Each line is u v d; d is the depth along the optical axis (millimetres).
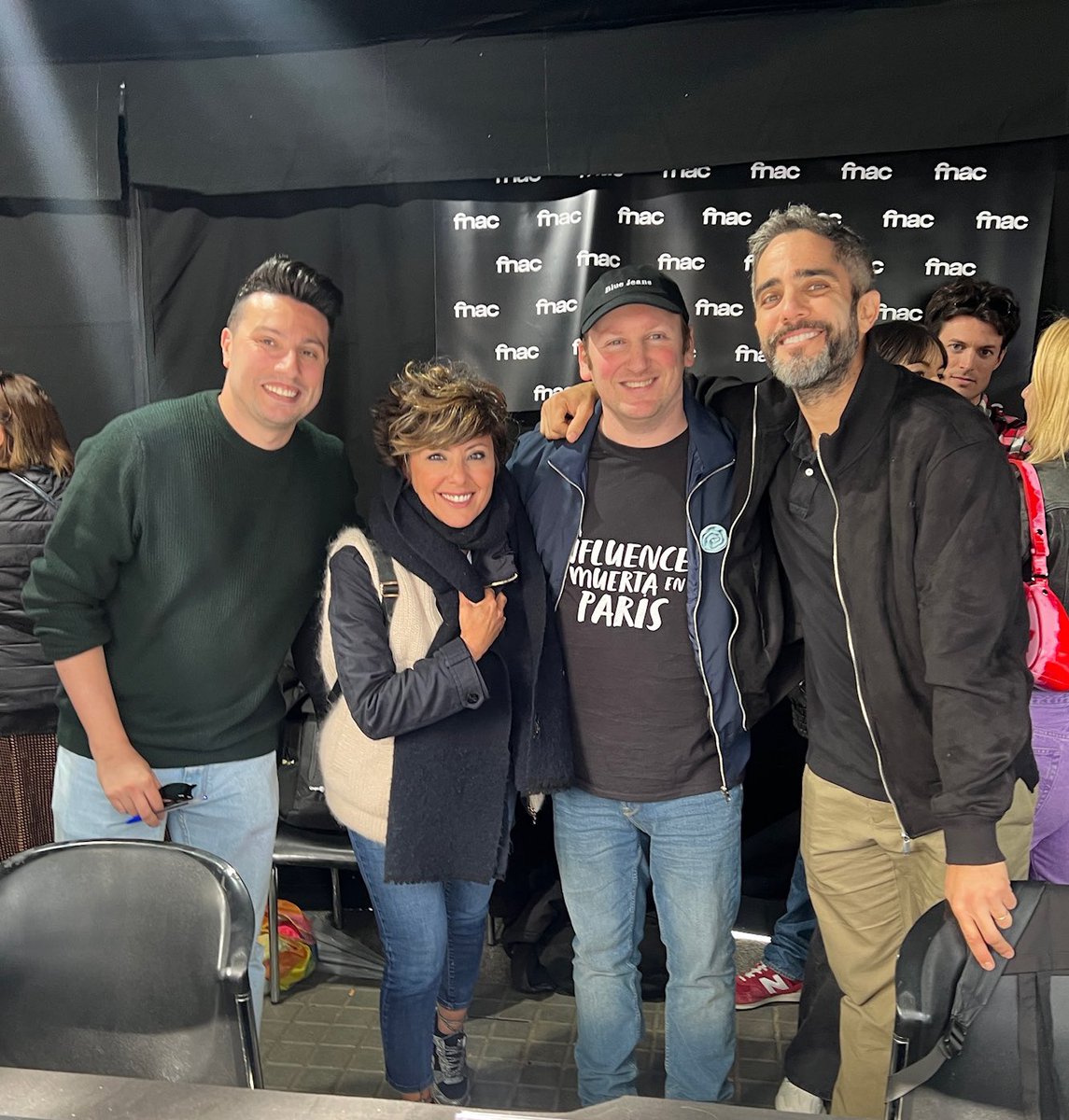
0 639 2578
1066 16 2482
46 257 3020
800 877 2697
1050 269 2768
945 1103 1298
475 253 2879
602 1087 2145
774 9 2600
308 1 2707
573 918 2139
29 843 2691
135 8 2748
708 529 1969
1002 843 1853
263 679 2094
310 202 2936
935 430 1682
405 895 2025
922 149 2598
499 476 2027
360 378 3021
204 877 1488
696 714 1998
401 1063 2127
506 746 1982
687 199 2787
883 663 1769
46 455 2594
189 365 3012
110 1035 1479
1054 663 1937
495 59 2711
